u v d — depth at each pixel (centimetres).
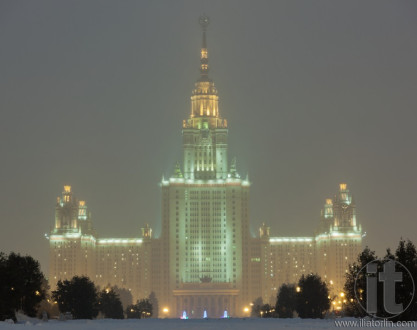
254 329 19175
